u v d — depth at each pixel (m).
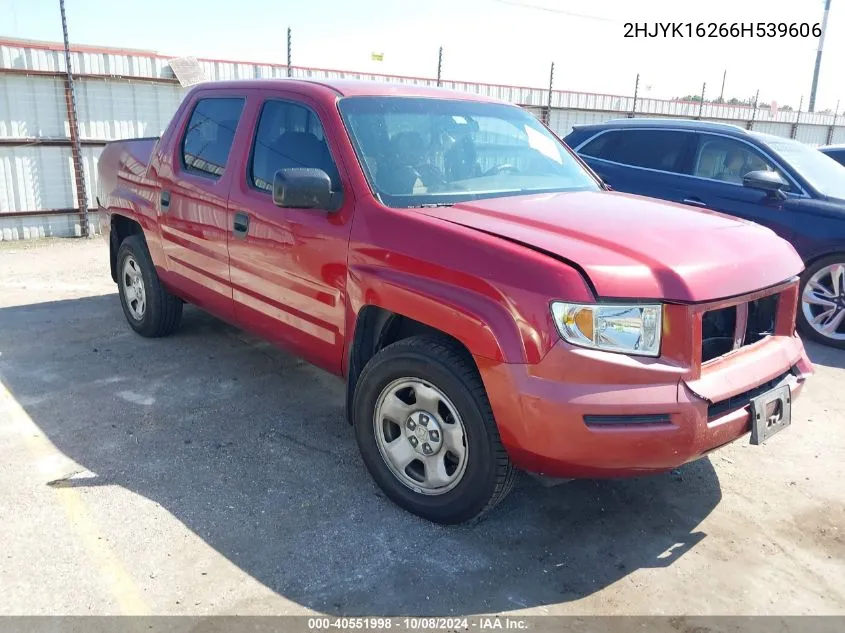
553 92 15.50
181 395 4.60
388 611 2.65
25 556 2.90
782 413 3.12
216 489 3.47
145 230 5.25
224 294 4.47
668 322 2.73
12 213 10.31
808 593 2.84
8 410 4.30
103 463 3.69
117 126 11.10
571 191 4.04
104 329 5.94
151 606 2.63
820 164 6.83
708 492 3.62
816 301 6.29
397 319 3.44
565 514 3.35
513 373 2.72
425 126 3.92
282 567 2.88
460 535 3.14
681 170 7.13
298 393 4.70
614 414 2.64
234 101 4.47
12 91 10.05
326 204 3.37
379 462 3.37
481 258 2.87
